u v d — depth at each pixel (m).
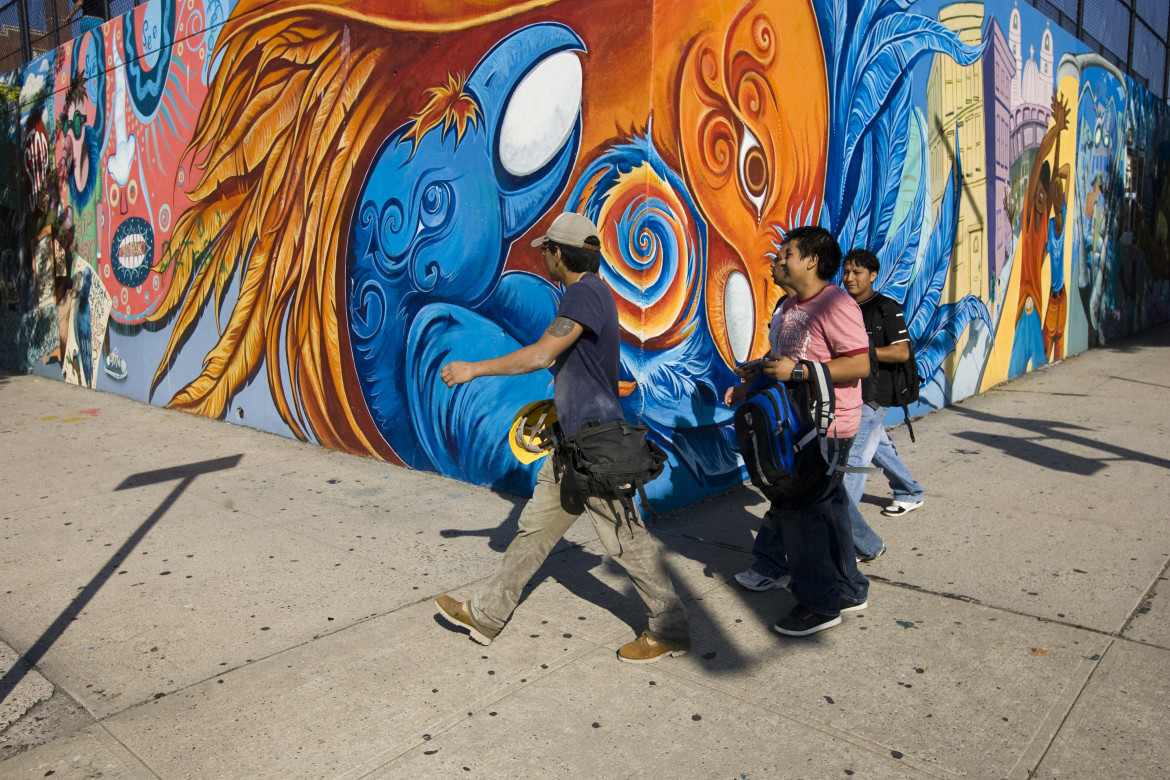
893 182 7.30
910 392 4.27
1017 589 4.05
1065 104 11.22
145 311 9.35
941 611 3.83
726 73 5.34
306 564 4.52
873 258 4.26
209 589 4.19
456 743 2.85
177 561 4.58
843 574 3.65
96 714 3.05
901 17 7.23
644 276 4.92
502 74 5.54
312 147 7.04
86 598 4.10
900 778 2.62
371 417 6.74
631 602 3.99
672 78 4.92
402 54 6.20
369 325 6.65
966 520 5.06
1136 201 14.90
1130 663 3.30
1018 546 4.61
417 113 6.11
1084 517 5.05
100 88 9.70
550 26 5.24
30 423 8.41
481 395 5.84
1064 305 11.73
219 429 8.05
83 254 10.34
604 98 5.00
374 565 4.50
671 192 4.98
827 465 3.30
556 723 2.96
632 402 5.02
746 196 5.62
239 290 8.00
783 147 5.92
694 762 2.73
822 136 6.32
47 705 3.12
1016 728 2.88
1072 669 3.27
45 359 11.43
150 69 8.85
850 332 3.34
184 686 3.25
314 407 7.28
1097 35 12.48
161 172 8.86
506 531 5.02
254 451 7.10
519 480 5.68
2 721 3.01
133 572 4.43
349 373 6.88
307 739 2.88
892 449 5.07
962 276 8.66
